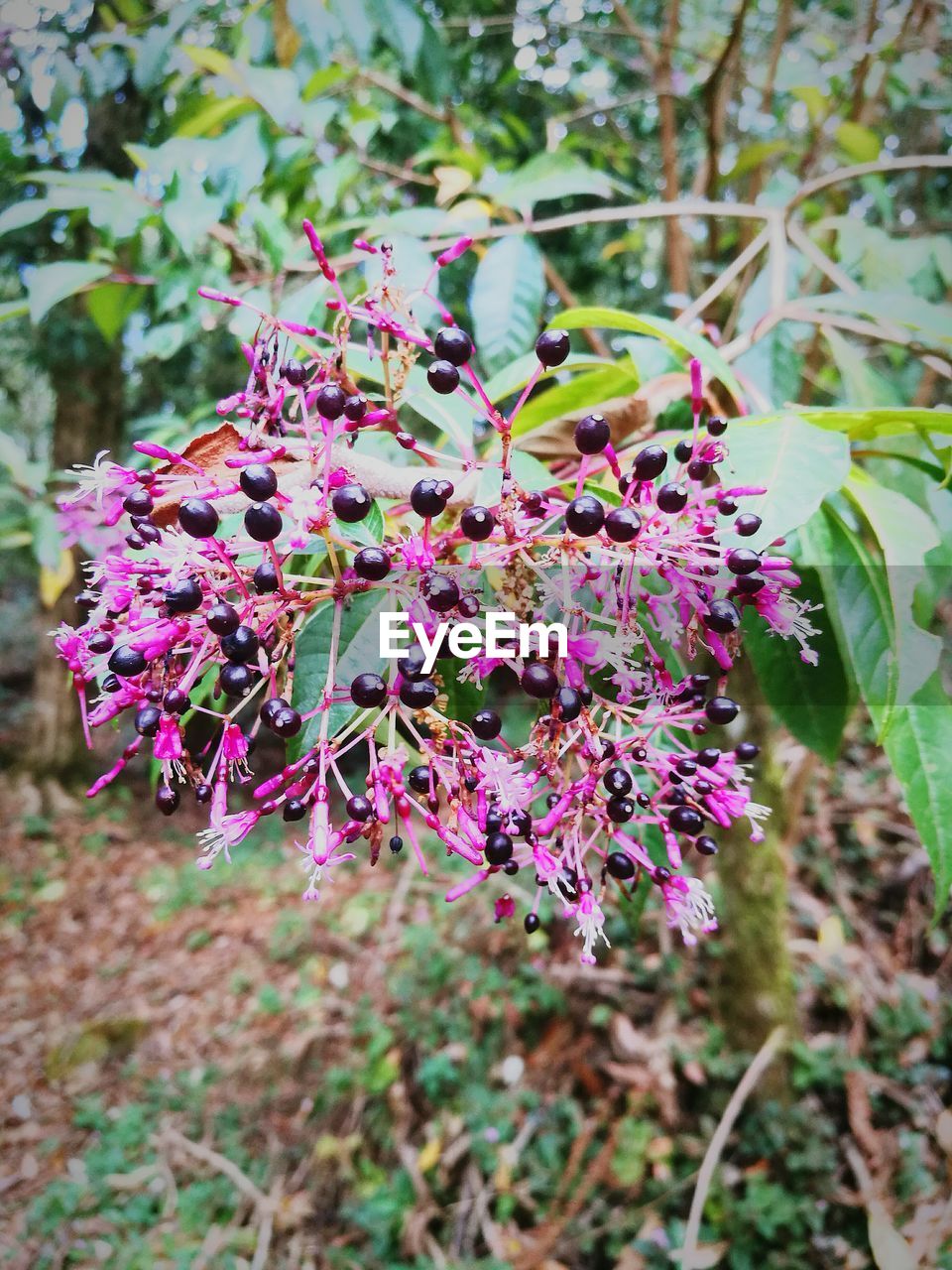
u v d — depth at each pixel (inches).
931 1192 32.7
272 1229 37.9
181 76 21.6
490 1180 37.7
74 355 64.8
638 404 11.3
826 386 27.6
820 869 44.6
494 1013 43.2
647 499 8.0
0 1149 44.6
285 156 17.3
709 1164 30.4
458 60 32.0
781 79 25.2
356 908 54.8
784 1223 32.8
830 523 11.1
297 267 16.6
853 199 34.3
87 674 8.3
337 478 8.0
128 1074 48.7
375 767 8.1
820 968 40.1
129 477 8.0
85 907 66.4
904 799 10.7
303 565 10.6
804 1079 35.9
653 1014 40.7
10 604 119.6
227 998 53.1
